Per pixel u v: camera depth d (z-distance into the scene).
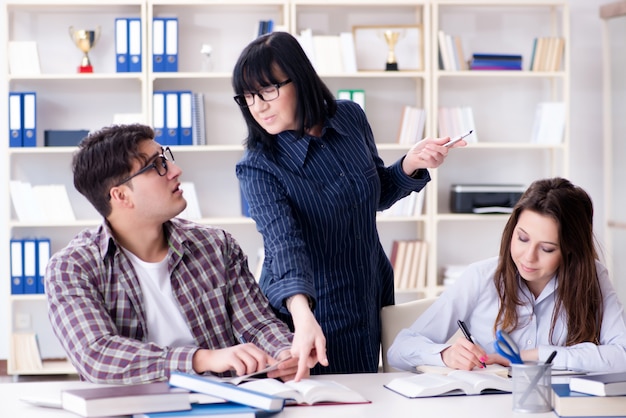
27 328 5.51
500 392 2.06
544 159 5.80
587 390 1.86
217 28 5.56
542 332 2.47
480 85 5.73
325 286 2.57
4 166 5.48
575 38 5.75
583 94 5.78
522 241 2.35
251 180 2.48
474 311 2.53
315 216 2.50
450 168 5.76
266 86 2.38
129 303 2.24
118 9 5.51
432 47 5.41
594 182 5.80
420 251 5.47
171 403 1.83
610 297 2.44
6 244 5.52
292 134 2.48
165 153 2.31
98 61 5.52
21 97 5.23
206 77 5.29
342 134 2.55
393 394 2.04
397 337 2.49
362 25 5.57
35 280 5.23
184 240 2.34
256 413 1.86
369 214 2.60
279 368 2.11
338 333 2.59
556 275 2.44
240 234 5.68
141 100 5.56
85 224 5.30
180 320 2.31
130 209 2.23
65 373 5.37
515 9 5.71
